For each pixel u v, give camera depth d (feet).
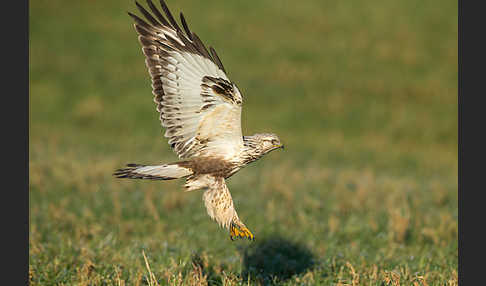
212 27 167.32
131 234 47.42
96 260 38.70
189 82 32.07
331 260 41.27
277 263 41.01
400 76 156.35
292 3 185.26
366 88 149.59
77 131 120.78
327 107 139.85
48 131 116.78
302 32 172.04
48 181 63.52
